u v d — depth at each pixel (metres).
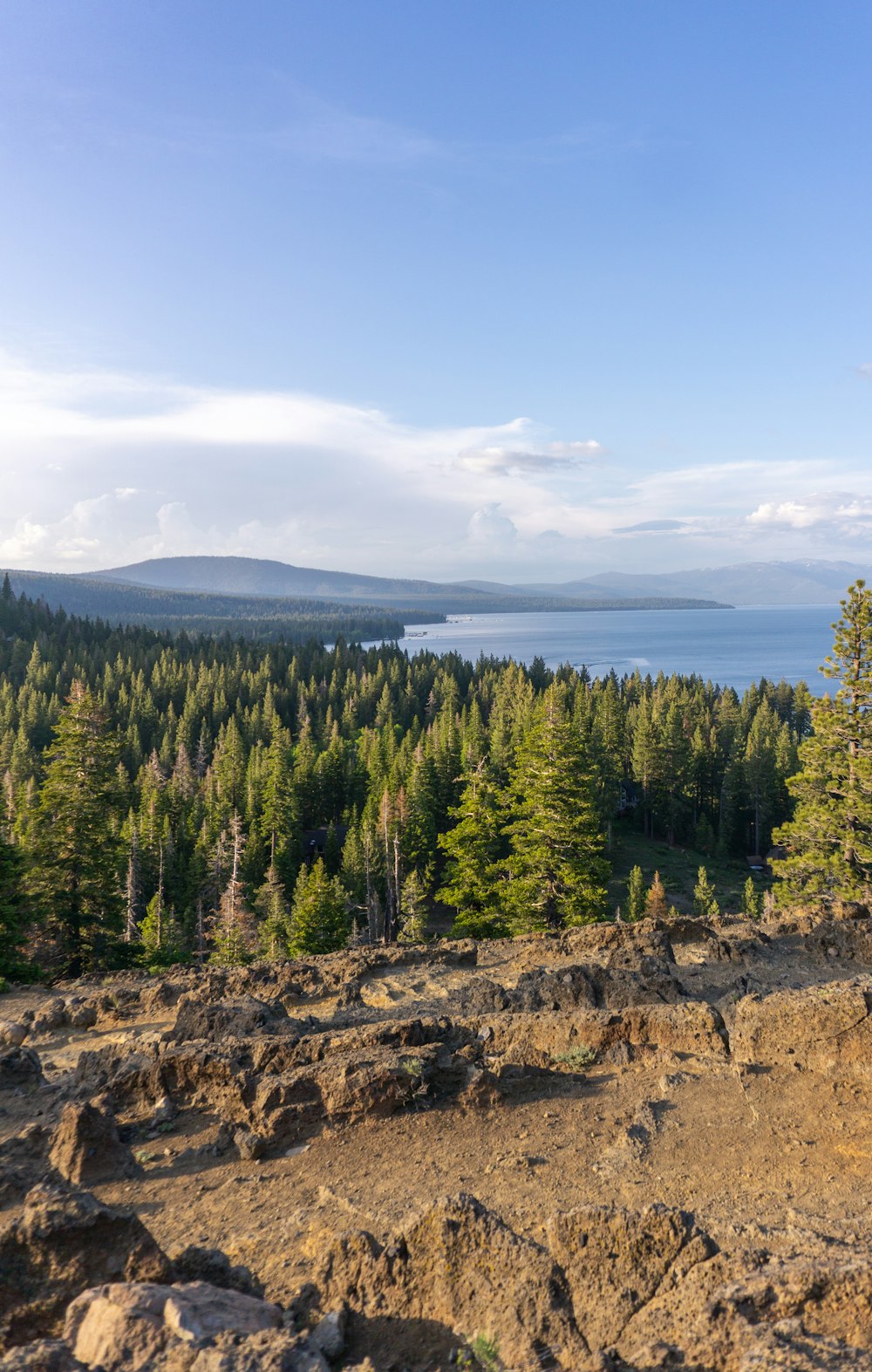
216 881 65.69
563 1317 6.82
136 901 60.44
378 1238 8.57
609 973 16.11
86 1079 13.70
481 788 40.22
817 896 35.50
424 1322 7.14
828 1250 7.54
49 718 128.12
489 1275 7.27
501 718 116.25
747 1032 12.70
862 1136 10.34
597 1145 10.72
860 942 19.77
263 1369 5.59
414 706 156.88
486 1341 6.69
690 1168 9.92
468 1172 10.18
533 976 18.14
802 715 147.38
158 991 19.22
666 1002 15.21
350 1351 6.80
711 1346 6.29
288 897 68.75
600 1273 7.44
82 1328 6.32
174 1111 12.30
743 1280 6.93
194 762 126.50
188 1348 5.86
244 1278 7.68
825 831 36.16
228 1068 12.48
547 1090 12.41
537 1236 8.45
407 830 73.19
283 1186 10.12
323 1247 8.17
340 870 74.69
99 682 152.38
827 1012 12.26
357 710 151.12
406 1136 11.24
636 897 58.22
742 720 125.88
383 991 19.00
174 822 82.81
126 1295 6.47
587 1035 13.68
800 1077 11.88
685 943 21.78
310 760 101.25
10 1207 9.61
